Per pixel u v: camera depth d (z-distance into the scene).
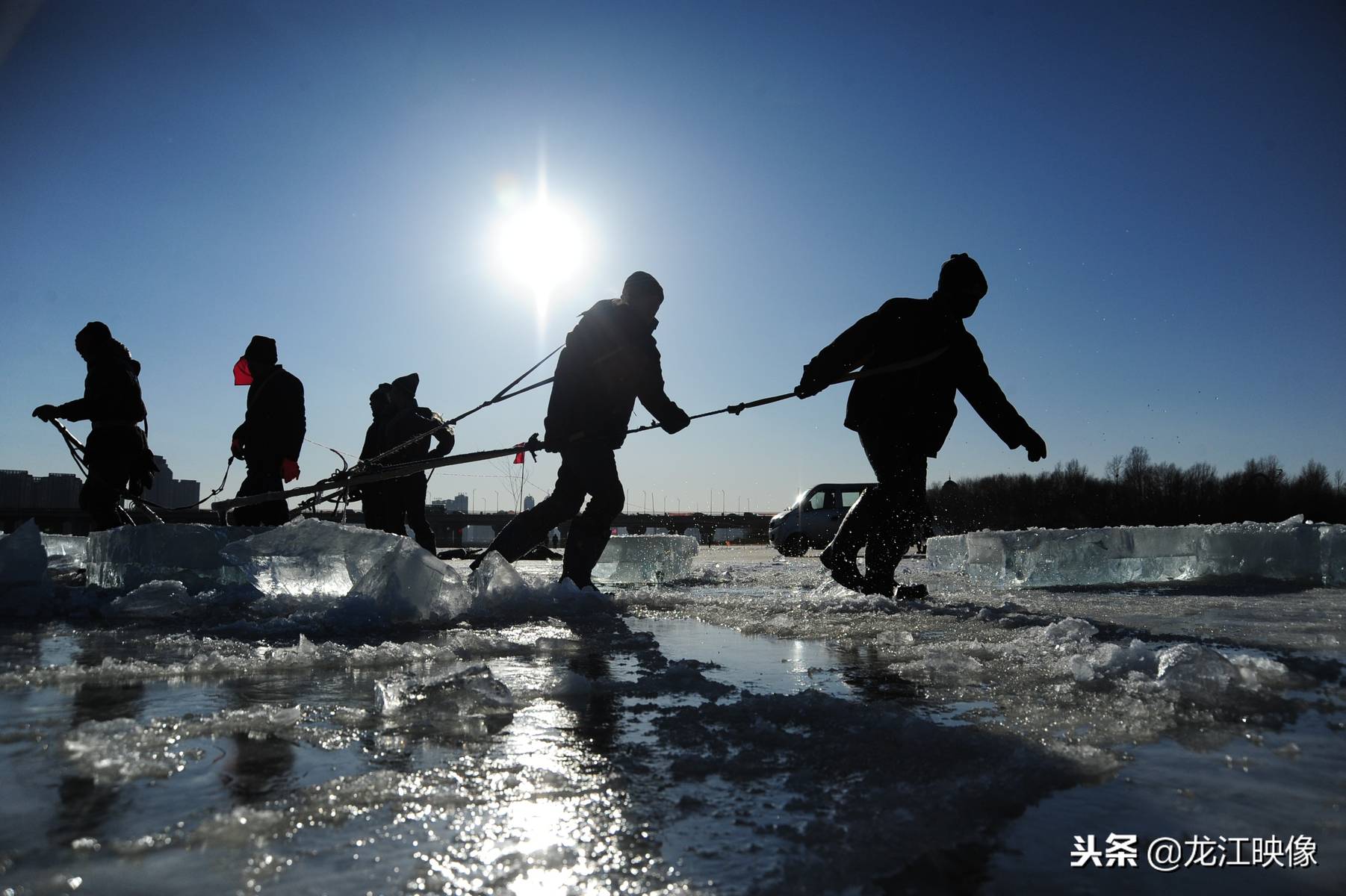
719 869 1.15
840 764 1.62
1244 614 4.24
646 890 1.08
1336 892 1.10
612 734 1.87
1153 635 3.43
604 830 1.29
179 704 2.16
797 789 1.48
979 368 5.62
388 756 1.69
